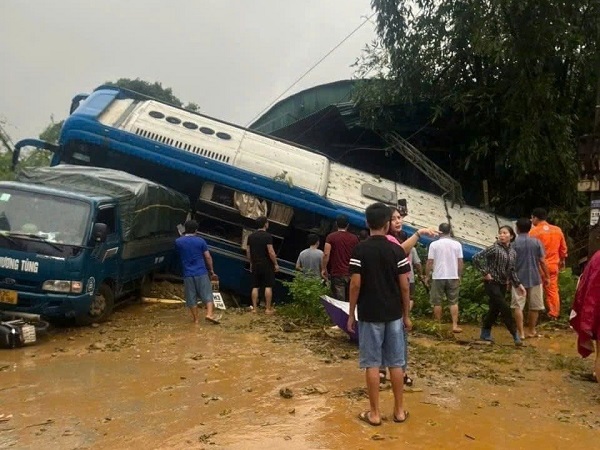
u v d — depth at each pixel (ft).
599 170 33.06
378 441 16.47
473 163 58.34
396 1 56.03
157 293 40.98
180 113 48.78
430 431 17.34
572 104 55.52
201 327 31.91
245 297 45.68
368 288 17.53
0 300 28.60
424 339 30.60
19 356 25.46
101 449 15.81
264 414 18.44
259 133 50.29
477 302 36.52
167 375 22.72
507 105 53.21
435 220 48.21
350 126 61.98
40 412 18.60
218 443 16.16
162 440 16.39
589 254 33.35
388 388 21.27
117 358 25.22
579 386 22.49
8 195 30.22
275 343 28.32
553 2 49.57
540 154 52.39
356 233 44.68
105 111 46.06
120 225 33.19
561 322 34.76
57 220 29.66
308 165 47.50
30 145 45.68
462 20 52.11
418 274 36.27
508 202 58.29
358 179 50.52
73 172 34.96
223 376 22.65
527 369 24.84
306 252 38.01
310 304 34.50
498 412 19.26
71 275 28.71
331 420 17.97
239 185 44.14
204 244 33.27
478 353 27.55
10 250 28.45
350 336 27.73
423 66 57.11
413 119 61.52
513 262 29.60
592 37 51.42
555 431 17.76
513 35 51.06
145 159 43.86
